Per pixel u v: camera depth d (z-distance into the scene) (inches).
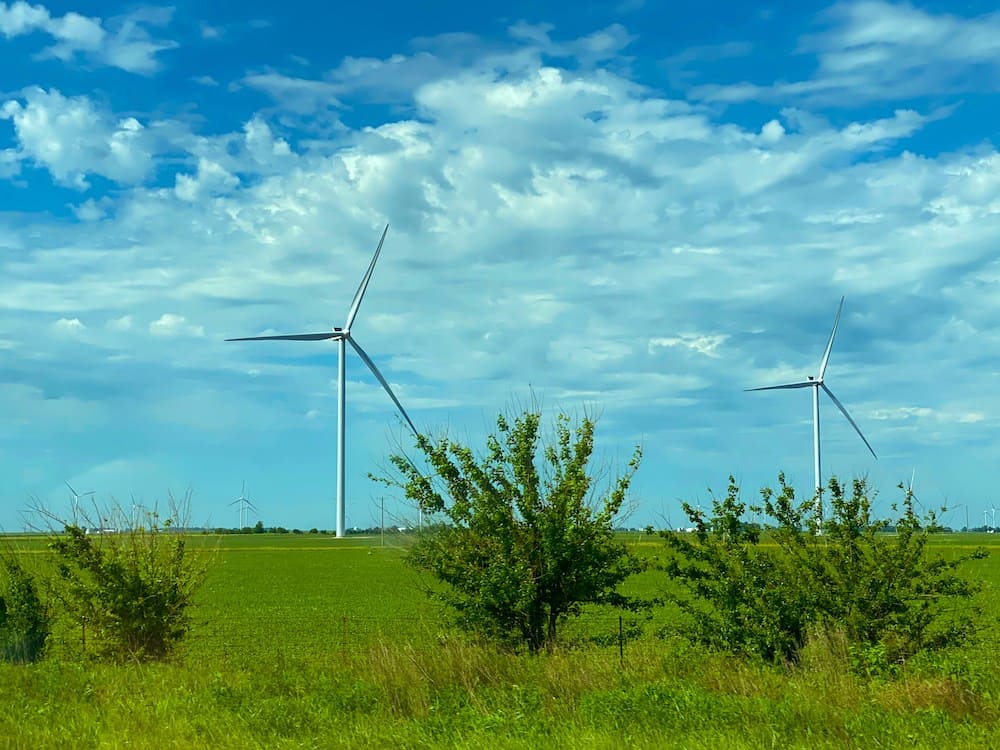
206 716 514.6
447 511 745.6
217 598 2034.9
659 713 471.2
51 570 844.0
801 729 442.6
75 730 488.7
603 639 742.5
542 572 726.5
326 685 586.2
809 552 674.8
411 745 443.2
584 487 735.7
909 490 672.4
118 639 811.4
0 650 773.9
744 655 652.7
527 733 443.8
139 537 847.7
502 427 759.1
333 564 3550.7
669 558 704.4
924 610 662.5
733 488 698.8
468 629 746.8
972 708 470.9
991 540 4579.2
